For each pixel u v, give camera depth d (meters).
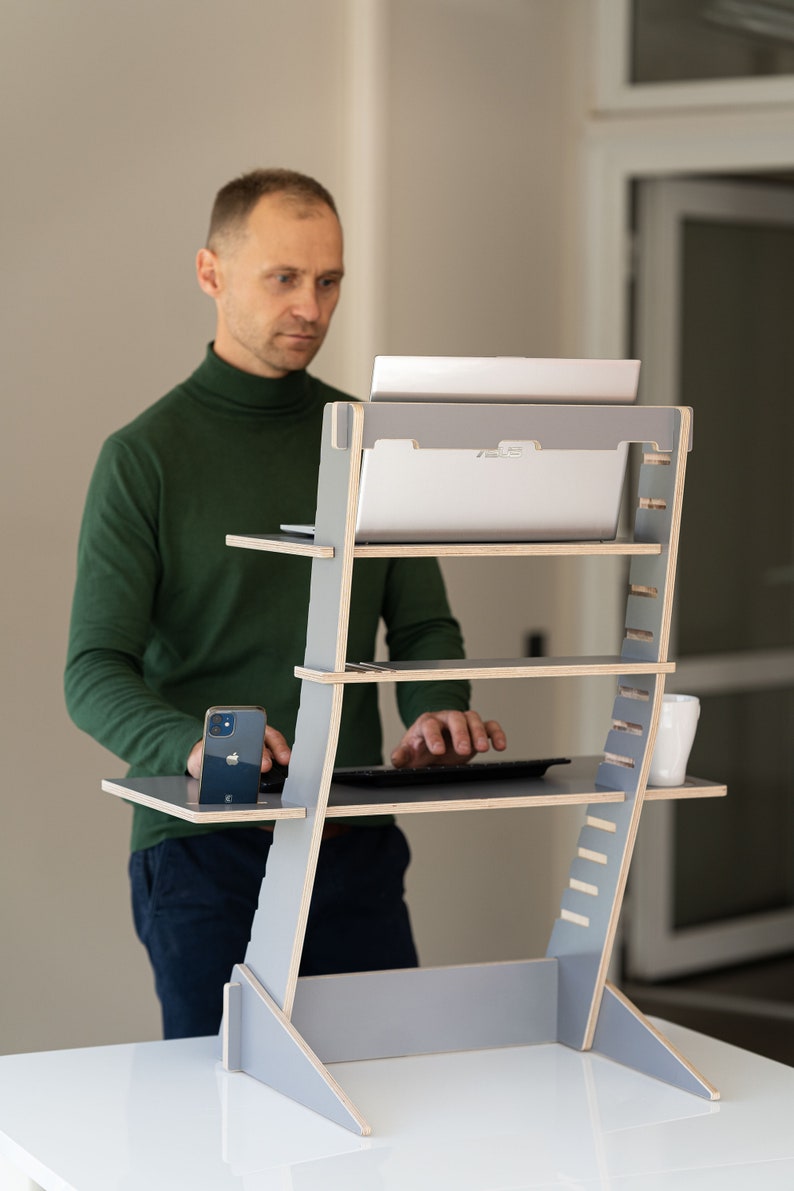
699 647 4.36
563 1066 1.76
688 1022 4.11
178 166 3.18
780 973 4.52
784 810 4.63
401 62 3.52
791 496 4.52
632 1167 1.46
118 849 3.17
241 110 3.27
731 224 4.28
